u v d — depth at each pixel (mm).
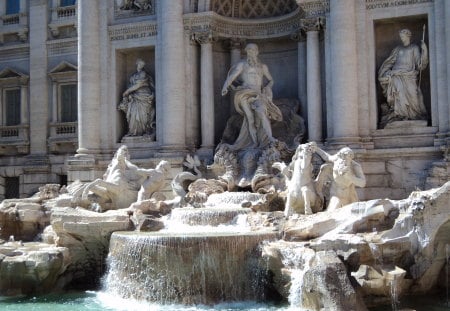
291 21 33219
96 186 27547
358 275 18750
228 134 32812
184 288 20438
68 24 39125
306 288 18266
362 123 29250
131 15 34375
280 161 28828
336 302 17516
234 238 20547
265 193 27375
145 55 35281
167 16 32344
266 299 20641
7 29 40750
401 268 19984
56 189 32438
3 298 22250
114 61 34500
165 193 31109
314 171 28500
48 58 39781
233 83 31906
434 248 20625
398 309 18797
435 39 28281
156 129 33438
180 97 32156
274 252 19984
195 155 31047
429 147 27734
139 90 34250
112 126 34438
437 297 20641
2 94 41031
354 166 23500
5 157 40625
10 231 27281
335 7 29094
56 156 39031
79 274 24562
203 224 24094
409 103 28875
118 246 22000
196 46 32969
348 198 23359
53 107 39344
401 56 29016
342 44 28922
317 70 30266
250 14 34312
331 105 29625
